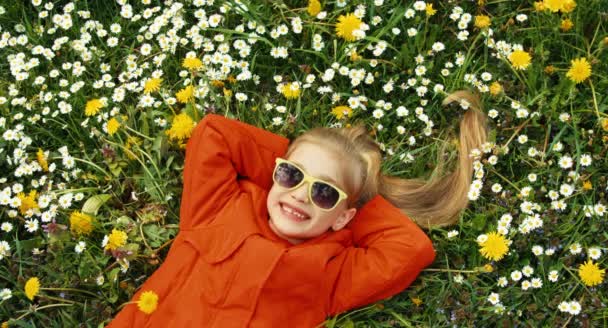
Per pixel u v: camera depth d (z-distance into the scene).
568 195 2.98
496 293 2.86
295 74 3.36
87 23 3.40
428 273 2.94
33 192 3.00
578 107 3.20
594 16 3.34
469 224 2.98
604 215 2.94
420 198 3.06
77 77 3.32
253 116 3.24
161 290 2.75
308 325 2.76
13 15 3.49
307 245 2.75
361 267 2.79
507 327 2.82
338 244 2.82
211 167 2.88
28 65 3.29
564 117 3.12
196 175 2.87
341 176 2.79
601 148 3.08
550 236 2.94
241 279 2.69
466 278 2.93
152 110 3.20
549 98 3.23
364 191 2.94
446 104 3.23
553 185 3.05
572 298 2.89
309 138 2.84
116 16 3.49
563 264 2.90
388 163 3.15
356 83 3.23
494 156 3.05
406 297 2.90
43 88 3.25
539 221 2.90
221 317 2.67
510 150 3.16
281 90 3.21
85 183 3.13
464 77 3.25
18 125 3.15
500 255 2.80
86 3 3.46
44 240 2.99
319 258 2.73
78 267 2.93
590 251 2.89
